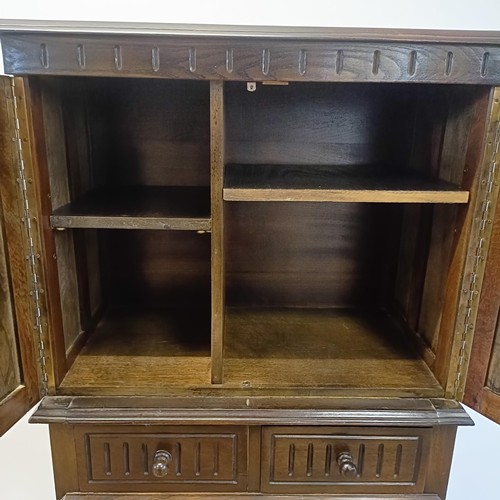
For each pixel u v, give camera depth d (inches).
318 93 43.4
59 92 34.6
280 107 43.6
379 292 49.4
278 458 35.6
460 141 33.1
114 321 45.6
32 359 32.4
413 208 42.3
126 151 44.0
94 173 43.8
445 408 34.2
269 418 33.7
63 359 35.4
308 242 47.7
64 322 35.9
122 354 39.3
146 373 36.6
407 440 35.1
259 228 47.1
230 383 35.6
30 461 54.4
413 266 42.1
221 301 33.3
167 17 43.8
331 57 28.6
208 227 31.6
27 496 55.5
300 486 36.4
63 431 34.4
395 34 28.1
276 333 43.9
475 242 31.3
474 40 28.3
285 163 44.7
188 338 42.4
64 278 35.8
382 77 29.0
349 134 44.4
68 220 32.1
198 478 36.0
